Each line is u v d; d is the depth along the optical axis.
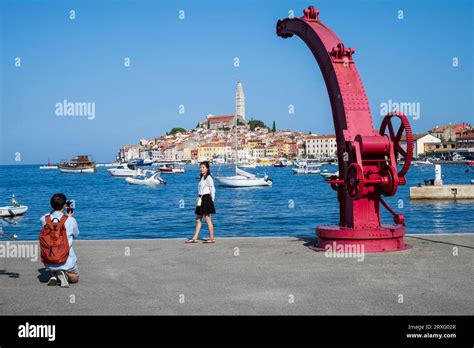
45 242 7.52
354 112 10.14
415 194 48.44
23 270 8.95
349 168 9.89
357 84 10.28
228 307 6.48
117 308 6.51
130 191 83.12
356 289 7.27
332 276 8.10
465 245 10.79
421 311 6.21
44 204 59.91
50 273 8.68
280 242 11.68
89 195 74.19
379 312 6.19
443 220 34.28
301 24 11.31
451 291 7.09
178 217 42.72
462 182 85.81
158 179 102.06
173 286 7.62
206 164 11.87
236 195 68.50
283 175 144.88
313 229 32.88
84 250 10.93
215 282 7.84
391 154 9.74
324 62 10.63
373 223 10.34
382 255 9.75
